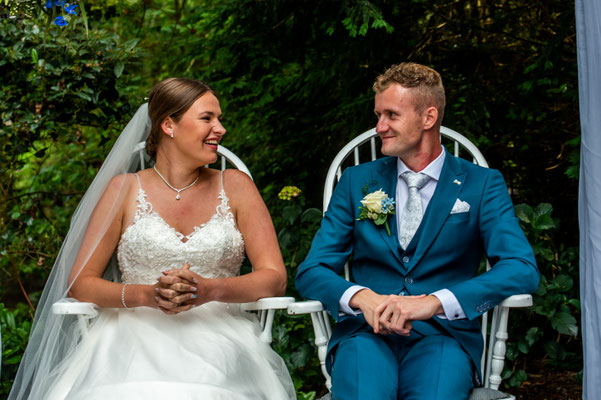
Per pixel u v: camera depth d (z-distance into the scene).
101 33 3.43
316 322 2.29
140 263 2.39
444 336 2.21
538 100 3.60
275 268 2.44
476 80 3.55
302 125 4.07
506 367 3.18
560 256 3.40
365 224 2.39
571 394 3.23
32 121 3.39
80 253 2.38
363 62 3.65
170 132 2.45
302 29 3.62
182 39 4.68
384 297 2.15
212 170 2.59
